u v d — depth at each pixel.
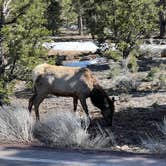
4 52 31.72
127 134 24.64
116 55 54.47
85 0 60.25
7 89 30.78
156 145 20.08
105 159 16.11
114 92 40.41
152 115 30.09
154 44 83.75
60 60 69.31
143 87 42.22
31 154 17.05
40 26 32.38
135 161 15.78
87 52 80.69
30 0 32.03
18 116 22.61
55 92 28.55
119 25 54.94
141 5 55.00
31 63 31.25
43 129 22.08
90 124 27.27
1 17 31.81
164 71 49.81
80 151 17.67
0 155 16.94
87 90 27.95
